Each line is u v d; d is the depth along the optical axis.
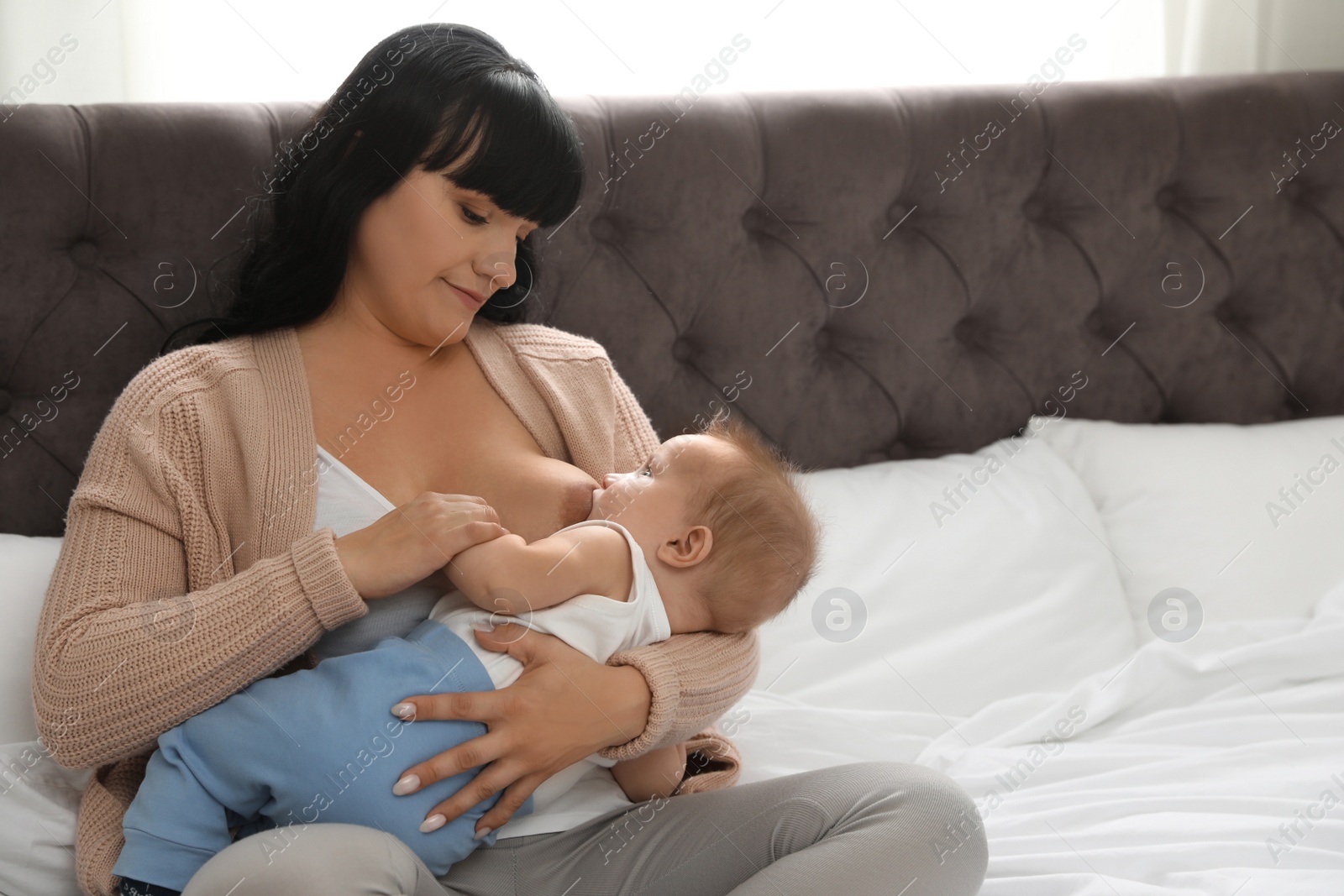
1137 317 1.83
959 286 1.76
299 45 1.68
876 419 1.75
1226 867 1.04
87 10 1.56
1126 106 1.79
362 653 0.90
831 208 1.68
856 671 1.44
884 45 1.93
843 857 0.86
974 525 1.59
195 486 0.99
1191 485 1.67
